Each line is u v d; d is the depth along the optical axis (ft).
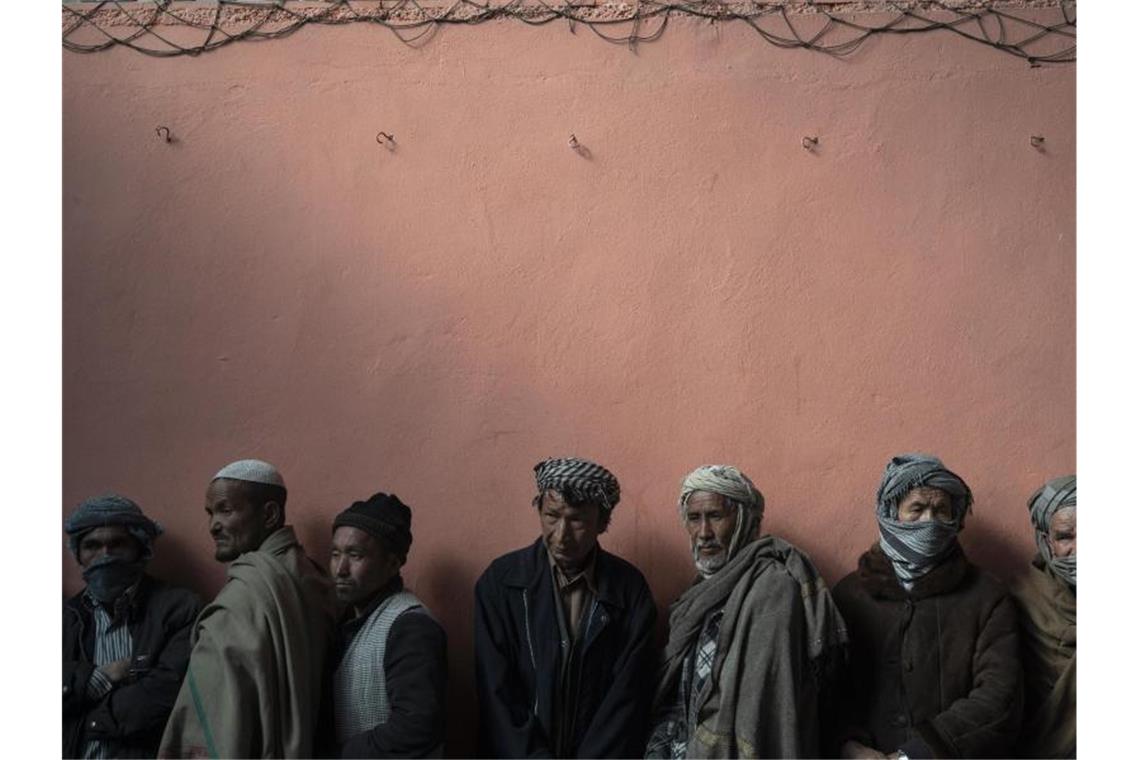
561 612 12.37
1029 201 13.56
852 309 13.55
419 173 13.88
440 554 13.50
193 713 11.92
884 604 12.44
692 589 12.43
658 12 13.89
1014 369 13.42
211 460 13.71
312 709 12.16
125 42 14.02
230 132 13.94
